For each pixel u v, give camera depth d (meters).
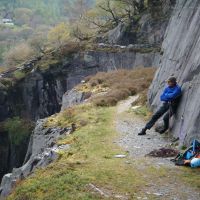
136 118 21.22
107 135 17.17
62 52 61.19
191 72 16.44
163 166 12.40
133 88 31.69
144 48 57.16
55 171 11.88
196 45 17.33
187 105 15.42
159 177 11.30
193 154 12.62
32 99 60.53
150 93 23.33
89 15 78.12
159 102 20.56
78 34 76.56
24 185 11.10
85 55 59.25
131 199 9.66
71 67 59.62
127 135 17.11
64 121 24.59
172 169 12.07
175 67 19.88
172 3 59.50
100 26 75.00
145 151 14.43
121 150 14.56
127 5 69.50
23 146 56.69
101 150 14.63
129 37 62.53
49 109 59.81
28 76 60.94
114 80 38.41
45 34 131.62
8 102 60.25
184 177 11.31
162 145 15.30
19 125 57.69
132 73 40.16
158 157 13.50
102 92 33.84
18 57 91.44
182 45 20.08
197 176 11.39
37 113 60.19
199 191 10.27
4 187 23.12
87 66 59.00
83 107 26.62
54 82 59.78
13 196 10.90
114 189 10.30
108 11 72.50
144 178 11.22
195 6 20.45
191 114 14.59
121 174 11.52
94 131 18.03
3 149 57.41
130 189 10.33
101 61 58.59
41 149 23.23
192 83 15.84
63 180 10.83
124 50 57.75
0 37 169.00
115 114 22.89
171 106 16.55
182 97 16.39
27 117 60.25
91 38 69.62
